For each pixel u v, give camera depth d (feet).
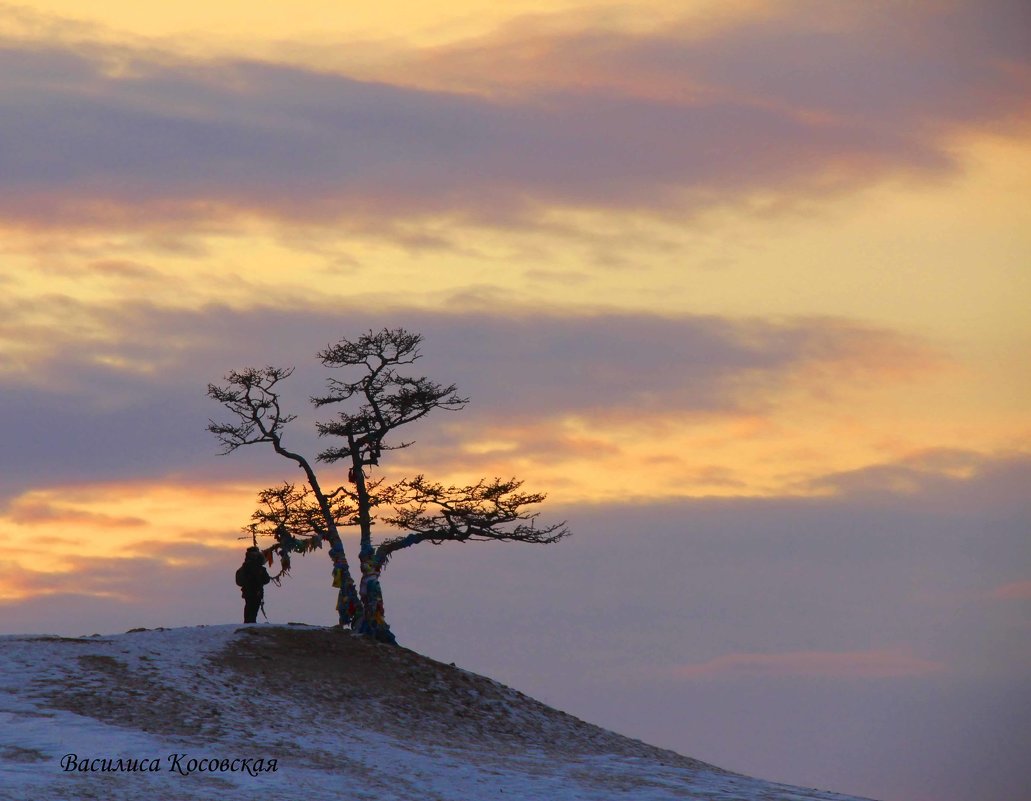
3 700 392.27
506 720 497.87
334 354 584.81
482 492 597.52
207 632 531.91
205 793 321.52
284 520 580.71
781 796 401.08
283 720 424.46
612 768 429.79
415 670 526.57
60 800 298.76
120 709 398.42
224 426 582.35
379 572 572.51
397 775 369.09
